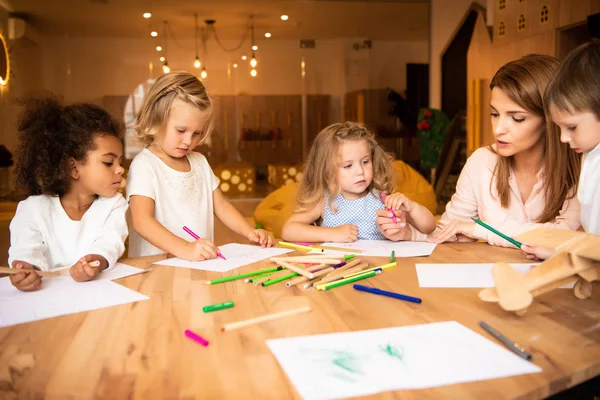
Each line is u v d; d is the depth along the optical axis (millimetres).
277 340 724
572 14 3266
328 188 1639
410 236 1559
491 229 1266
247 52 6328
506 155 1406
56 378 630
